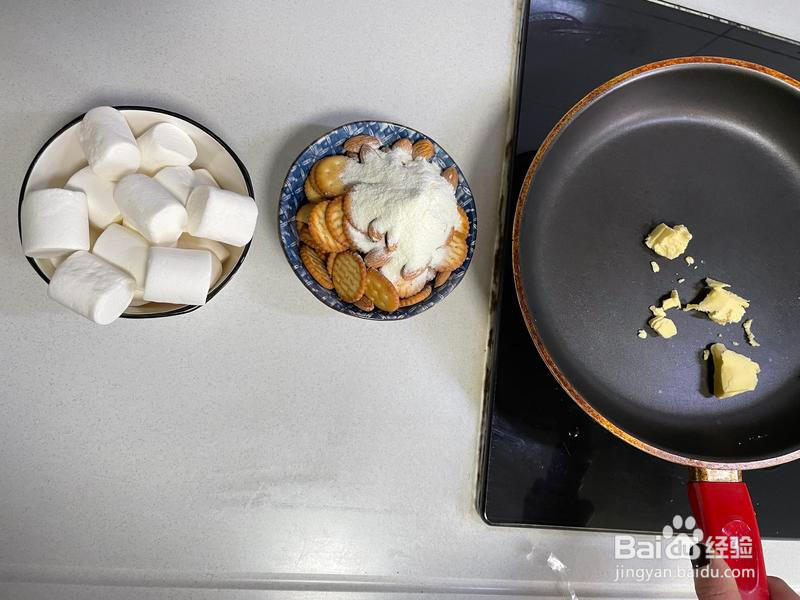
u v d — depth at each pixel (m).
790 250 0.77
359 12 0.73
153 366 0.63
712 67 0.72
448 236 0.62
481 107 0.76
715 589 0.58
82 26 0.65
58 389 0.60
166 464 0.62
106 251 0.56
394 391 0.68
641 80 0.73
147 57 0.66
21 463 0.59
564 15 0.79
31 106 0.63
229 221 0.57
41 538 0.59
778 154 0.79
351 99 0.72
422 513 0.68
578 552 0.72
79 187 0.57
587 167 0.75
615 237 0.74
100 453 0.60
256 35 0.70
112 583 0.60
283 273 0.67
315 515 0.65
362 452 0.67
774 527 0.74
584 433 0.71
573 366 0.69
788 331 0.75
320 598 0.64
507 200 0.73
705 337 0.73
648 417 0.70
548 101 0.76
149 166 0.60
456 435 0.70
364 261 0.60
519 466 0.69
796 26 0.89
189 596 0.61
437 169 0.63
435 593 0.67
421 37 0.75
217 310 0.65
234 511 0.63
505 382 0.70
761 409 0.72
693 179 0.77
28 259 0.55
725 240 0.76
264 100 0.69
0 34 0.63
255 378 0.65
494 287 0.73
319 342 0.67
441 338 0.71
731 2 0.87
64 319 0.61
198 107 0.67
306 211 0.62
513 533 0.70
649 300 0.73
